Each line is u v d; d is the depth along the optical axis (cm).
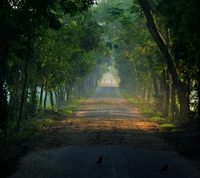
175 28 2033
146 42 3606
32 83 2992
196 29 1475
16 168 1195
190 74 2466
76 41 3509
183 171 1177
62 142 1723
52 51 2742
